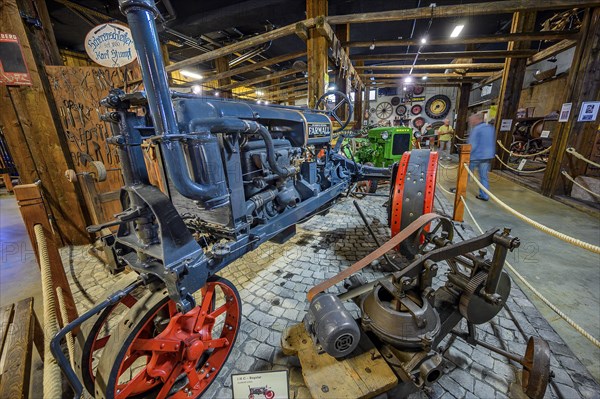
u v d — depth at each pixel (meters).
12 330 1.38
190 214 1.58
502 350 1.42
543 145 7.96
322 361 1.28
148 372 1.21
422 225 1.45
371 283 1.56
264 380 1.20
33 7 3.03
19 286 2.66
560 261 2.66
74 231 3.44
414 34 7.74
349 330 1.16
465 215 4.04
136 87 3.29
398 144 5.13
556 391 1.33
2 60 2.78
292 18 6.30
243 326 1.83
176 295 1.06
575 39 4.40
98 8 5.10
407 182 2.21
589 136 4.43
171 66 5.49
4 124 2.94
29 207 1.62
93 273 2.71
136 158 1.19
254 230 1.59
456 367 1.47
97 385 1.07
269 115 1.75
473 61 9.94
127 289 1.11
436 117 15.54
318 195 2.30
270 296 2.16
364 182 5.31
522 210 4.21
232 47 4.68
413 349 1.20
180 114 1.25
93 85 3.27
